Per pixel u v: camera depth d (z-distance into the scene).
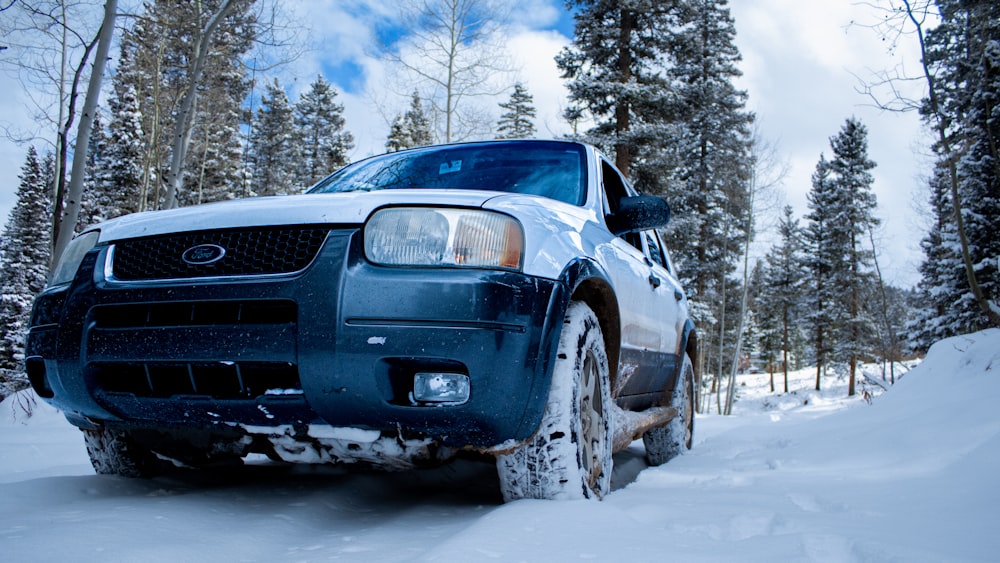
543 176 3.11
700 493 2.45
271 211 2.10
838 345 48.59
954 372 4.30
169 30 11.45
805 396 53.31
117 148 30.41
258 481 2.67
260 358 1.91
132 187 30.27
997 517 1.70
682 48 24.16
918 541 1.53
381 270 1.90
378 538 1.82
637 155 23.11
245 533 1.82
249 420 2.02
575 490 2.08
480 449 2.04
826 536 1.49
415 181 3.18
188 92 10.78
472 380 1.86
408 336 1.84
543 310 2.00
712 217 32.53
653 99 22.34
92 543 1.58
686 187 32.34
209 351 1.96
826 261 50.38
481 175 3.18
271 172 43.66
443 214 1.99
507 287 1.92
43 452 4.16
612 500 2.23
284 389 1.95
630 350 3.03
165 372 2.09
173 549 1.59
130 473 2.67
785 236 59.78
